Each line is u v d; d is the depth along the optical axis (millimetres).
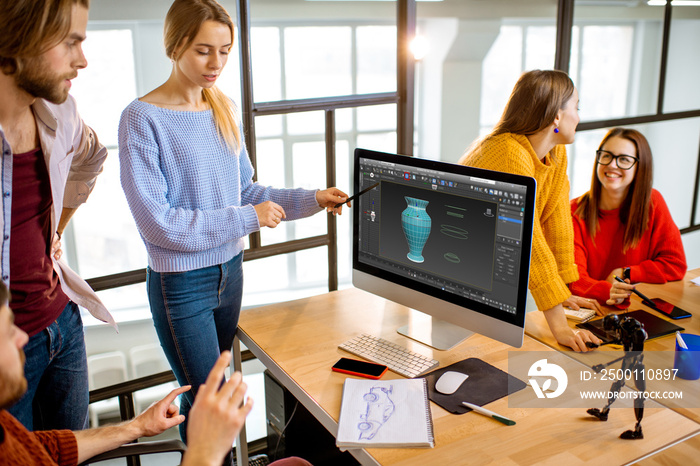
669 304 1750
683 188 4754
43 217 1415
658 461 1102
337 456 2033
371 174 1621
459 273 1467
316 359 1501
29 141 1353
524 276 1327
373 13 4977
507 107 1617
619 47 5453
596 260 2074
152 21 3336
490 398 1310
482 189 1369
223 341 1743
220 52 1461
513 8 5031
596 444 1154
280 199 1802
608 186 1972
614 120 3107
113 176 4566
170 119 1481
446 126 6094
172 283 1536
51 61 1195
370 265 1695
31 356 1427
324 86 5215
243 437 1915
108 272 4836
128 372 4777
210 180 1565
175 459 3350
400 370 1422
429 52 5758
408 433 1177
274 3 4602
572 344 1513
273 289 5688
